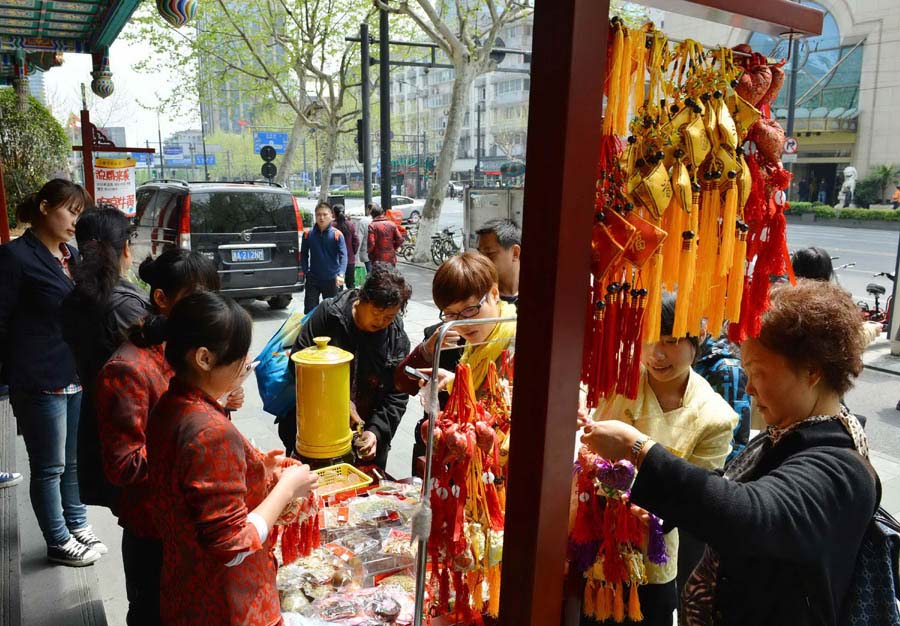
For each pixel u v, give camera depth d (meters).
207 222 8.45
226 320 1.42
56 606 2.68
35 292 2.71
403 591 1.80
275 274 8.89
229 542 1.34
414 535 1.36
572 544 1.52
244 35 15.77
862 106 25.05
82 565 2.96
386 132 11.49
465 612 1.50
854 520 1.11
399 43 12.13
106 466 1.78
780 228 1.29
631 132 1.13
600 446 1.20
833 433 1.18
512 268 2.65
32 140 9.46
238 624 1.42
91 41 7.04
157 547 1.93
